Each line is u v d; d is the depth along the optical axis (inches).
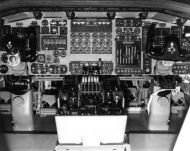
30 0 122.3
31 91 208.4
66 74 201.6
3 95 241.0
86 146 173.6
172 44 172.7
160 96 204.7
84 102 182.7
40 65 201.0
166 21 195.6
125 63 199.3
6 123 223.1
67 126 169.3
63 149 172.7
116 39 197.6
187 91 243.1
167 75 207.5
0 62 195.2
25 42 181.5
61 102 183.9
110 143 174.7
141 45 198.2
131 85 253.1
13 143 193.5
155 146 190.2
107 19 197.0
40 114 236.8
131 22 196.7
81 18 197.0
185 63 199.2
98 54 199.6
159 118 208.7
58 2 124.0
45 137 202.1
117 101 181.9
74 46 199.5
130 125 219.1
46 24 197.6
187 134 136.9
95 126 169.0
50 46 199.2
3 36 188.5
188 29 194.2
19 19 195.6
